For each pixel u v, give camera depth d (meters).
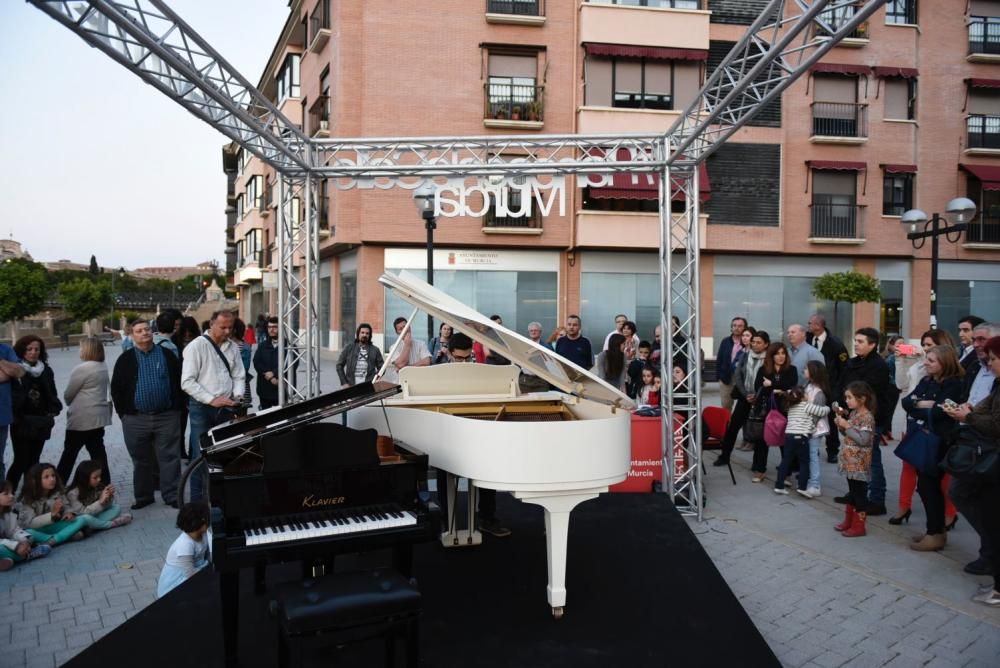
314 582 3.21
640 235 18.69
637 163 6.88
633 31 18.53
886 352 9.52
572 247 18.89
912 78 19.97
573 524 5.61
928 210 20.31
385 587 3.15
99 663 3.26
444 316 4.77
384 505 3.72
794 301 20.34
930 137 20.25
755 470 7.70
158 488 7.06
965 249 20.42
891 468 8.32
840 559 5.21
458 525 5.53
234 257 43.84
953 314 20.73
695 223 6.86
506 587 4.32
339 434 3.63
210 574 4.42
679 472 6.98
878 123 19.84
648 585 4.33
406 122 18.03
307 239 7.53
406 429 4.53
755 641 3.58
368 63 17.91
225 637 3.26
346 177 7.37
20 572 4.93
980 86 20.16
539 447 3.70
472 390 5.80
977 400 4.72
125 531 5.82
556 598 3.80
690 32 18.73
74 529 5.53
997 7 20.41
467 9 18.20
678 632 3.69
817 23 4.34
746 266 20.11
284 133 6.95
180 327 7.64
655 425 6.92
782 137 19.50
